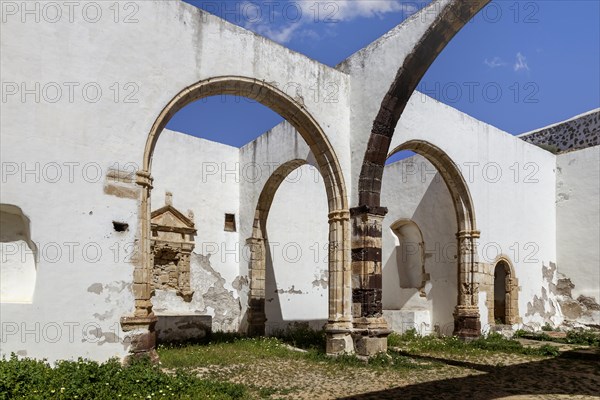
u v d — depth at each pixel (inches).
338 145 422.3
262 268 552.7
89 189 295.0
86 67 301.0
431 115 487.2
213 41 362.0
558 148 718.5
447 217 541.0
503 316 578.2
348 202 417.7
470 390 277.7
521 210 583.8
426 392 272.1
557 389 282.2
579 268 612.7
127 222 306.7
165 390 229.3
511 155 580.4
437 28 383.9
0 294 273.1
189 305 524.4
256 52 385.1
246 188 580.4
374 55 425.4
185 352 396.5
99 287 291.3
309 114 407.5
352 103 437.7
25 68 281.1
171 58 337.7
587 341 489.7
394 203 614.2
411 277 590.6
